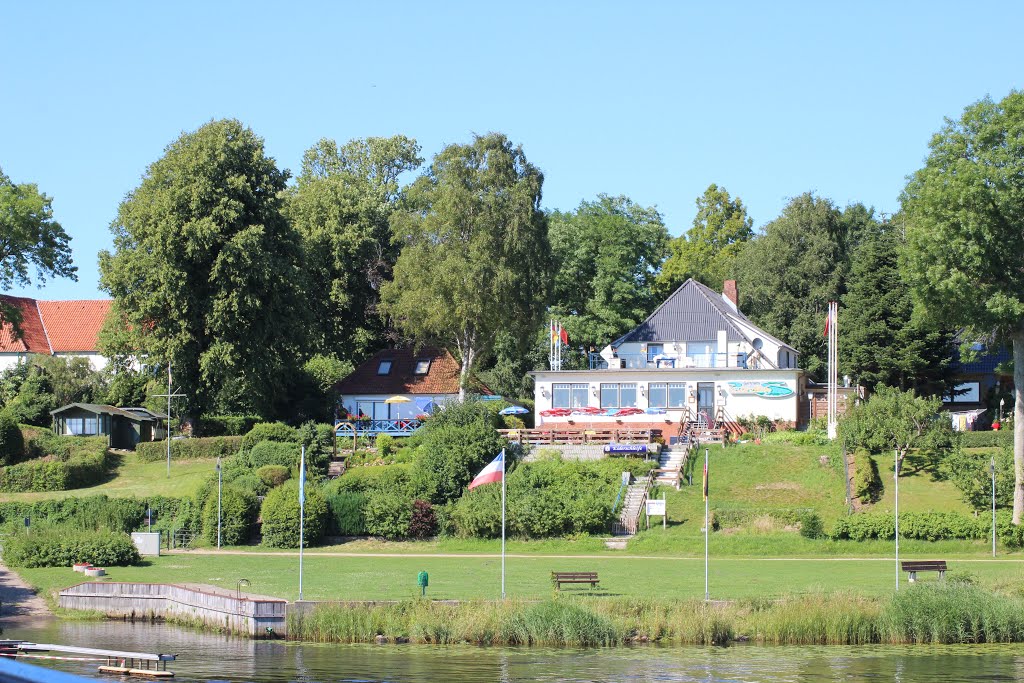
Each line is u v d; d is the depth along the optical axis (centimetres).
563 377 13975
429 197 15100
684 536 9975
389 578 8344
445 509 10612
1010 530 9519
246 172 14125
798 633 6725
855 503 10669
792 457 11819
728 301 16438
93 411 13525
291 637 6888
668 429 13338
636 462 11594
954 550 9531
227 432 13962
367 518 10506
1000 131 9869
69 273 13962
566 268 17788
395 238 15700
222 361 13262
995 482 10112
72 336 17488
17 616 7625
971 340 10688
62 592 7850
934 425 11669
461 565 9088
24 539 9156
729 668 6025
